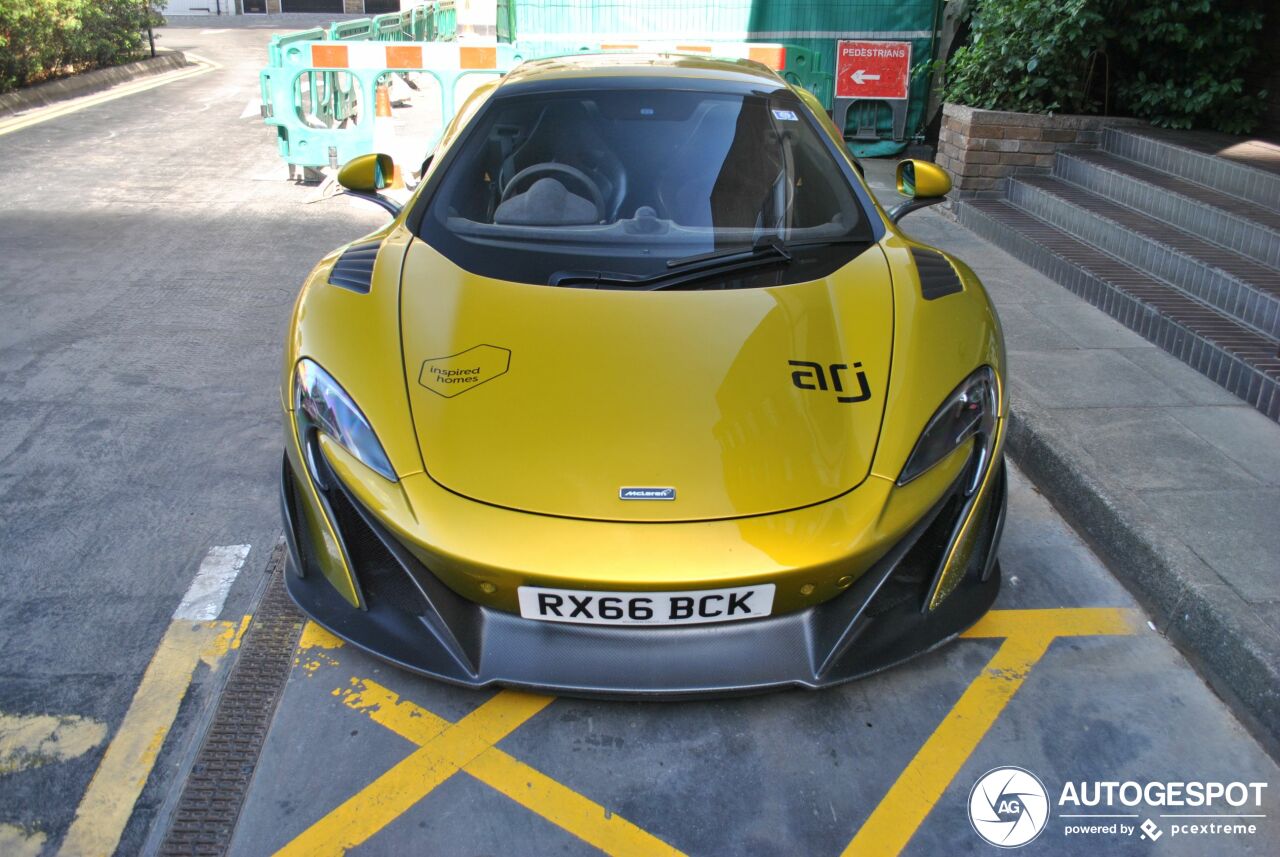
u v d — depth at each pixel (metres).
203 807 2.06
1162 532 2.87
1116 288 4.75
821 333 2.44
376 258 2.74
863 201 3.04
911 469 2.20
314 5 26.11
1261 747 2.29
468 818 2.04
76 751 2.19
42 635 2.56
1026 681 2.49
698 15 9.03
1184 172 5.73
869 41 8.80
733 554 2.01
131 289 5.16
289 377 2.42
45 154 8.41
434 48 7.23
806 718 2.33
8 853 1.94
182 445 3.56
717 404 2.23
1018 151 6.60
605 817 2.05
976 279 2.89
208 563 2.89
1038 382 3.98
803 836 2.02
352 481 2.18
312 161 7.47
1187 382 4.02
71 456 3.46
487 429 2.18
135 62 14.10
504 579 2.04
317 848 1.96
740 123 3.12
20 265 5.49
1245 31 6.39
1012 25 6.74
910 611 2.37
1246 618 2.47
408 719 2.31
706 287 2.58
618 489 2.07
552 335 2.39
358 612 2.34
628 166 2.96
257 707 2.34
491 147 3.07
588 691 2.14
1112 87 6.79
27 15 10.95
